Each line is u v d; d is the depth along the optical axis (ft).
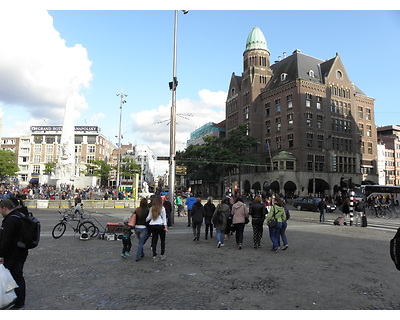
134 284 20.06
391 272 23.49
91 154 280.51
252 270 23.84
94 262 26.16
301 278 21.75
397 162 286.66
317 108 185.68
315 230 49.32
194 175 224.94
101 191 156.97
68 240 37.58
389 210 82.89
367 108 215.92
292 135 181.47
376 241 38.75
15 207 15.96
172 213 54.08
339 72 199.41
